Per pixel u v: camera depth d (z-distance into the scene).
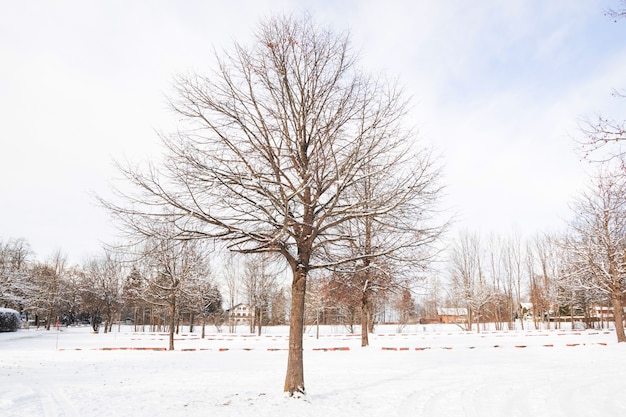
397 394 10.12
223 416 8.12
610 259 24.33
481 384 11.53
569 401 9.55
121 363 17.73
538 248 52.41
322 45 10.22
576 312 65.62
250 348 25.42
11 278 52.16
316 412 8.41
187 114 9.51
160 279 28.09
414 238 10.03
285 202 8.55
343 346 25.78
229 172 9.20
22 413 8.59
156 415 8.30
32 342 33.25
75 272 67.12
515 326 58.31
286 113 9.96
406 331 52.09
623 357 17.89
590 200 23.97
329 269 10.41
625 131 6.42
